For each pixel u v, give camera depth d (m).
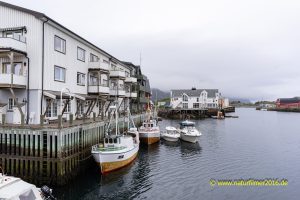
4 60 23.41
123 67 50.00
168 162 26.11
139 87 56.72
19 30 23.02
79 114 29.86
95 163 21.64
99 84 31.72
